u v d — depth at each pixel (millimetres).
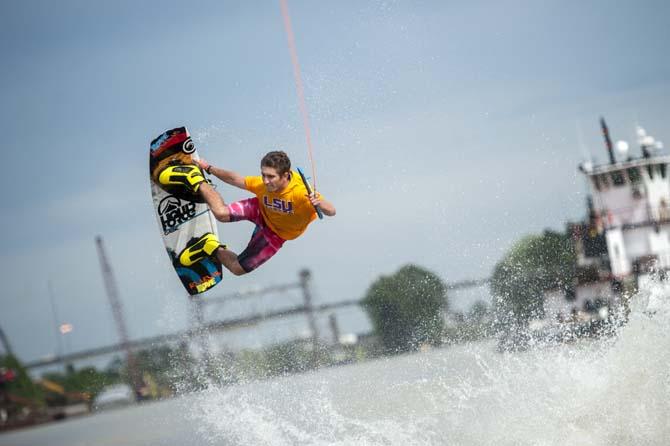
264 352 78562
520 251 87312
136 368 195500
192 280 43438
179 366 80312
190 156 42625
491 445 39438
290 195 38344
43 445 120062
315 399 55562
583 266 102750
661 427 37750
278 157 37844
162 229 43750
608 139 119375
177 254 43438
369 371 64000
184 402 99000
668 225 116000
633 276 109938
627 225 115250
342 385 59250
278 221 39375
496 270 82750
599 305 99625
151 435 80500
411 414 46406
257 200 40719
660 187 116062
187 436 69062
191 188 41188
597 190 117500
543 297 87688
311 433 47375
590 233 108938
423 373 57406
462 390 47906
